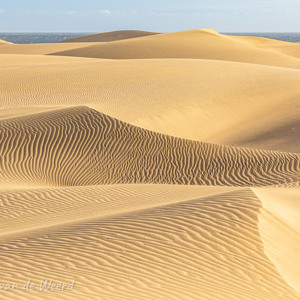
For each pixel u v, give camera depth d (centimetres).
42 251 836
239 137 2700
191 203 1024
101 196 1450
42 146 2086
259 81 3622
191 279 737
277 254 845
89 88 3366
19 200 1435
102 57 6650
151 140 2119
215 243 840
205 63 4288
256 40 11006
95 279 719
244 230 876
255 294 712
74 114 2295
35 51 8456
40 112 2422
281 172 1897
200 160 2030
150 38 7594
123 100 2986
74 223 1020
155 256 802
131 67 4044
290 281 771
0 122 2281
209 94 3225
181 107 2925
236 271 770
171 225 907
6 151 2053
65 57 5559
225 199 1016
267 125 2838
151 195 1448
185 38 7494
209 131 2808
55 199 1434
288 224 984
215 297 688
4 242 923
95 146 2089
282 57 6888
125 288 693
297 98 3331
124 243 850
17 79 3675
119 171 1983
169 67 4034
